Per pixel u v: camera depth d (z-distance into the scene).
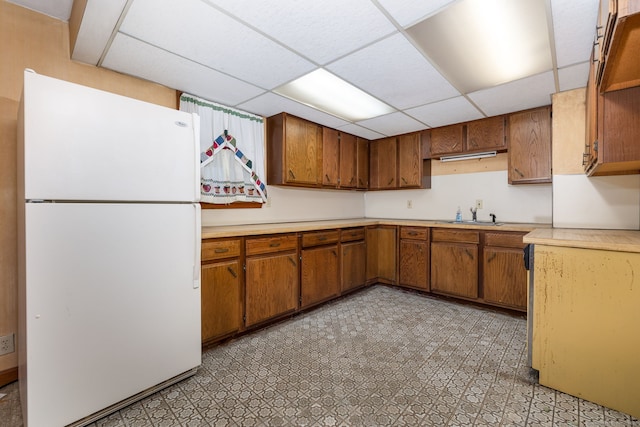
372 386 1.76
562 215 2.63
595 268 1.59
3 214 1.77
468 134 3.40
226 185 2.79
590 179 2.52
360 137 4.17
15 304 1.81
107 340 1.51
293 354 2.15
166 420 1.49
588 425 1.44
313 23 1.63
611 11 0.98
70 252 1.40
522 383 1.79
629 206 2.39
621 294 1.53
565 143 2.61
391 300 3.38
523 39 1.79
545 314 1.75
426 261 3.50
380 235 3.92
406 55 1.98
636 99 1.59
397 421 1.47
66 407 1.40
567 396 1.66
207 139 2.68
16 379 1.80
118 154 1.53
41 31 1.88
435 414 1.52
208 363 2.03
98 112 1.47
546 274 1.74
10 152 1.79
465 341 2.34
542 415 1.51
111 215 1.52
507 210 3.44
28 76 1.29
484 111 3.08
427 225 3.48
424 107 2.96
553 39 1.79
